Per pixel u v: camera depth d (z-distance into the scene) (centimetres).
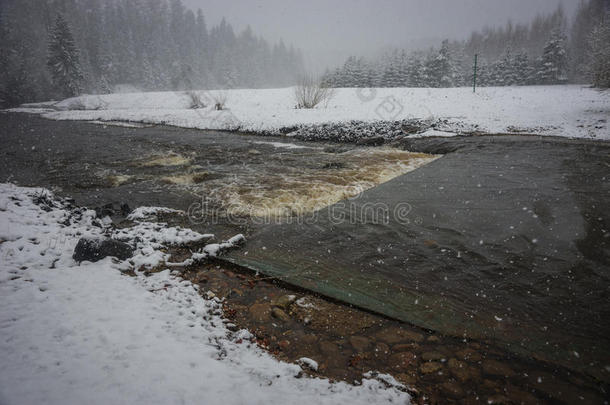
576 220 562
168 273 422
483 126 1452
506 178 815
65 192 837
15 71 5678
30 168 1088
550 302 359
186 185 873
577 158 951
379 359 281
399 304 359
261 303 365
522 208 626
